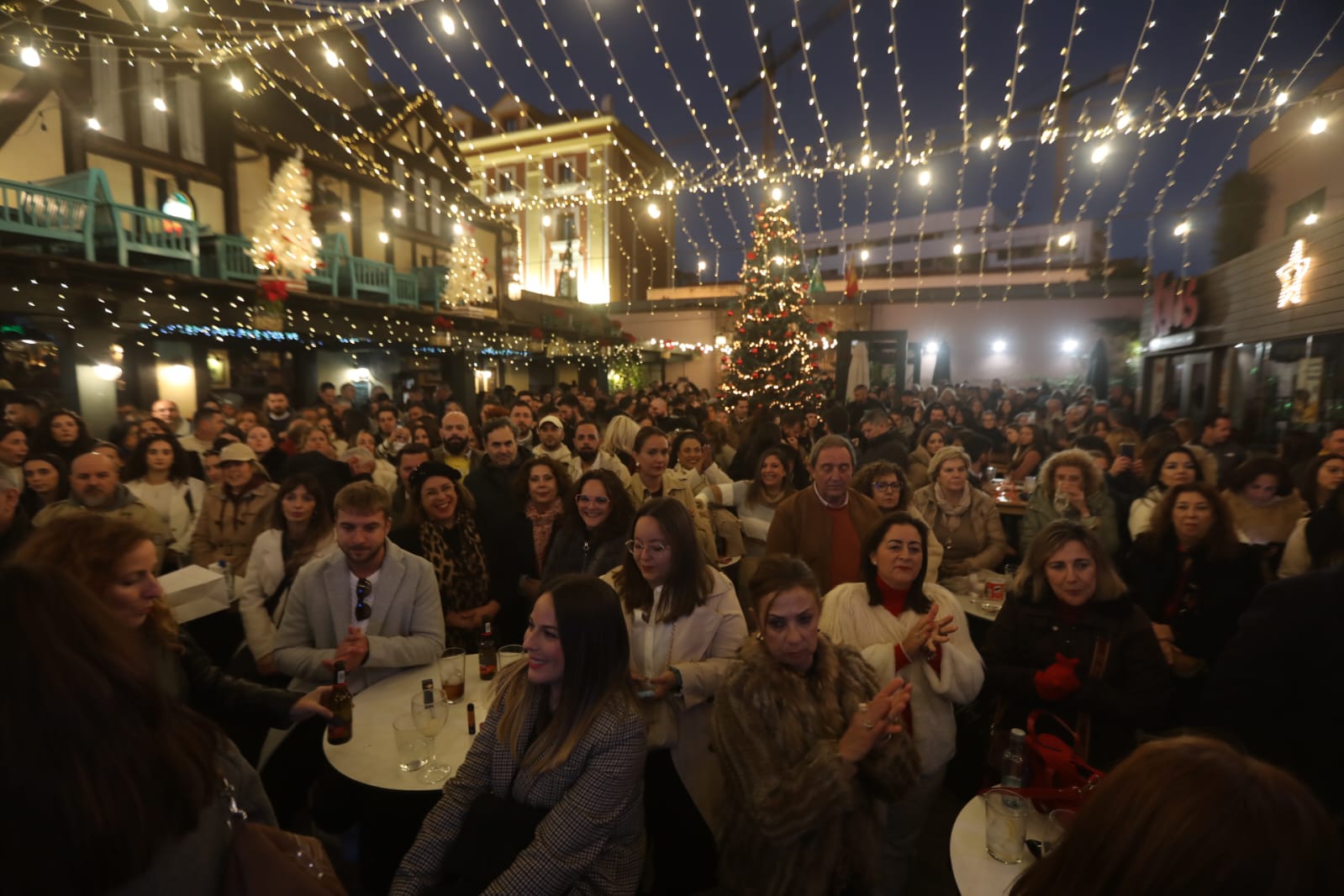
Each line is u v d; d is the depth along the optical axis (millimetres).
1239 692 1758
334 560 2867
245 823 1081
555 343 19969
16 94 9906
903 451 5922
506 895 1647
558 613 1780
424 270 16656
